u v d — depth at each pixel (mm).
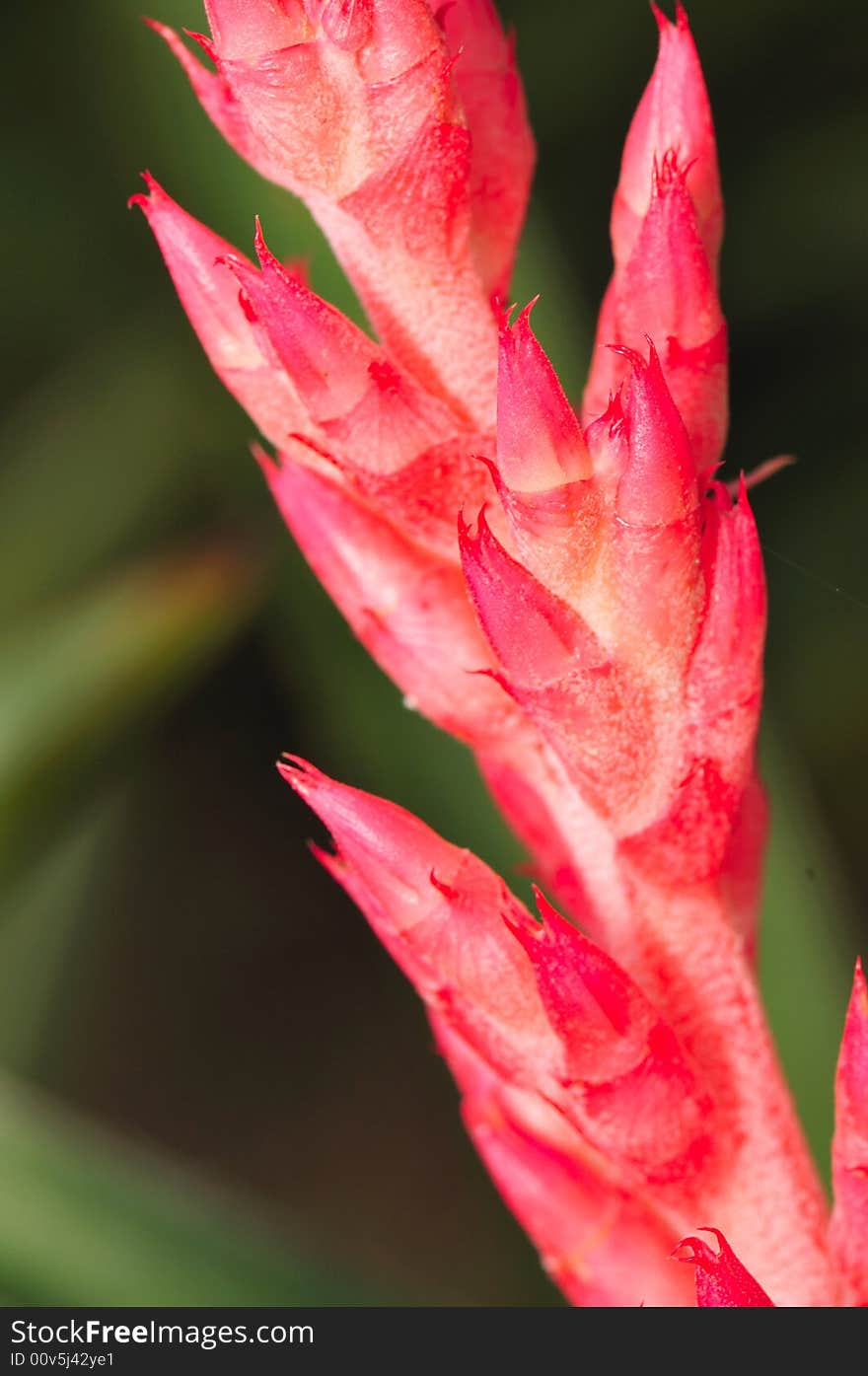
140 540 599
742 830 265
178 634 433
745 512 256
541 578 255
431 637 268
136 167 428
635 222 268
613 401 253
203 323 266
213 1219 338
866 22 629
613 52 641
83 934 640
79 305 646
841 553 604
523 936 258
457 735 271
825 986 380
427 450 259
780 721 591
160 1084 653
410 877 262
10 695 423
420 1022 666
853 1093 259
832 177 632
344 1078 659
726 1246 255
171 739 651
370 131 257
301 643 433
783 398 629
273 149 258
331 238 263
